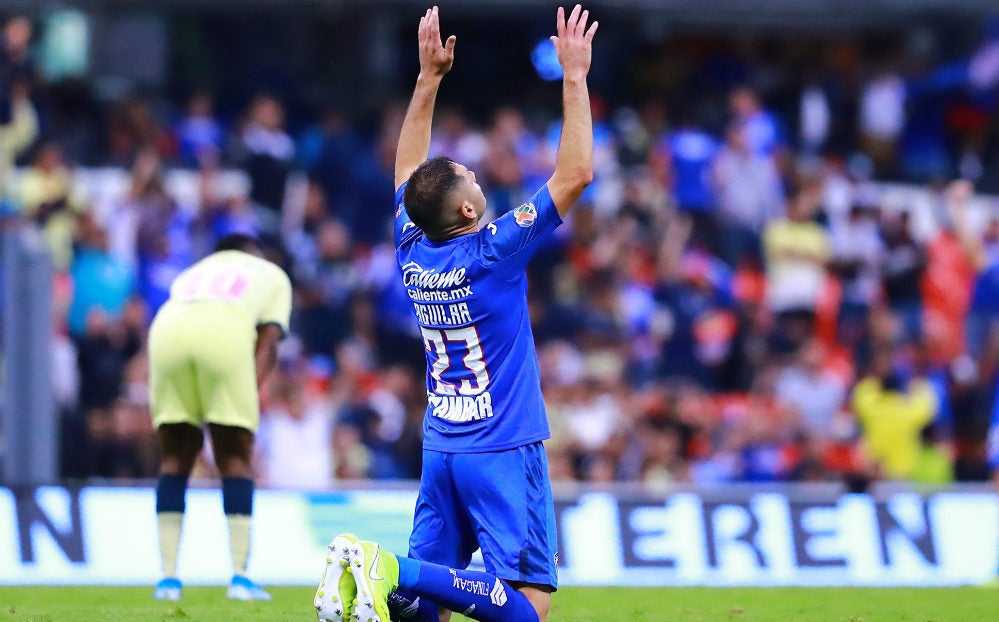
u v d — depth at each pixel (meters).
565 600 28.58
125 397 47.06
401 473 46.84
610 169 60.69
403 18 64.69
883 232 58.94
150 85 62.69
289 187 57.38
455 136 59.56
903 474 50.72
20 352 38.09
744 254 58.50
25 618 22.39
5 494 32.78
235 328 26.48
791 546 34.84
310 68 65.31
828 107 67.75
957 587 33.16
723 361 53.88
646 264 55.78
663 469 46.78
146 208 53.09
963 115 67.06
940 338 55.62
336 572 16.48
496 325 17.56
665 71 67.44
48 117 58.97
